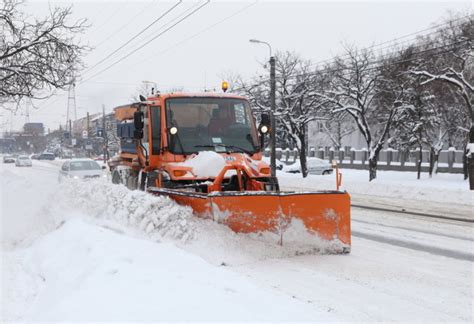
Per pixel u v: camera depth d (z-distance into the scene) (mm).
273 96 28047
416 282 6355
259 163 9203
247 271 6723
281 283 6207
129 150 11992
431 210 14977
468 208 15523
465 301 5578
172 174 8820
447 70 23172
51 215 9992
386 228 11188
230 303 4578
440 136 37688
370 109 38938
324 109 32031
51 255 7355
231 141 9734
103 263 5766
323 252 7809
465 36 26484
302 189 24484
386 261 7531
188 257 6223
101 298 4648
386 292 5902
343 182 24688
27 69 17609
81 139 90062
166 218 7441
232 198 7344
